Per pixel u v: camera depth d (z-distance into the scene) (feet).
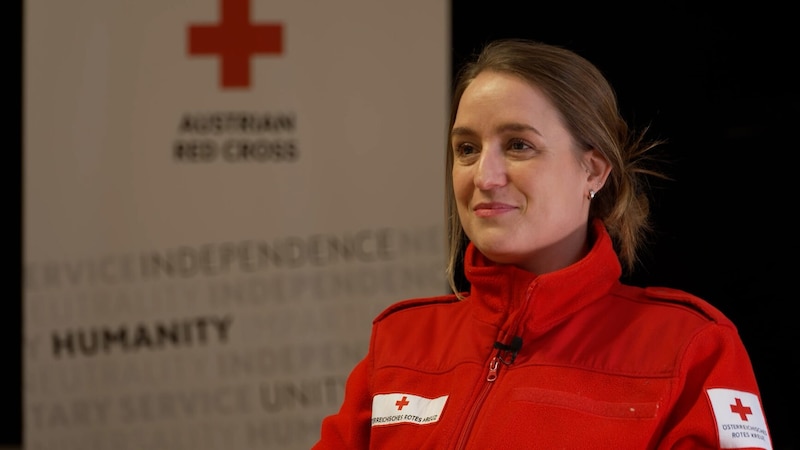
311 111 19.95
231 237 19.84
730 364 8.86
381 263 19.81
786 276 22.24
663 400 8.58
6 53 24.99
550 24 22.91
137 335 19.79
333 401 19.76
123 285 19.83
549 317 9.26
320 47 20.02
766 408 22.35
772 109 22.34
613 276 9.50
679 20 22.57
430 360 9.79
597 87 9.41
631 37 22.70
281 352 19.79
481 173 9.04
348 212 19.88
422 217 19.83
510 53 9.34
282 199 19.90
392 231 19.83
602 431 8.48
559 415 8.62
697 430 8.45
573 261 9.62
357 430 10.08
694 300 9.37
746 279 22.35
